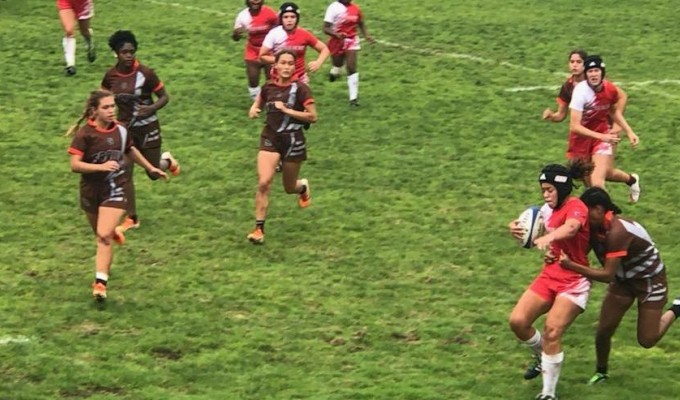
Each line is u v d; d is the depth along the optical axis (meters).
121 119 43.62
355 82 60.81
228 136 55.56
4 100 59.91
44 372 31.72
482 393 31.33
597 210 30.31
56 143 53.62
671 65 70.88
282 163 42.66
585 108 42.97
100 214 36.34
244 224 44.59
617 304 31.47
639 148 55.34
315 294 38.22
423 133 56.75
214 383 31.55
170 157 45.25
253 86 60.19
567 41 76.44
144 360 32.78
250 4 59.06
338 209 46.41
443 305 37.59
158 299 37.22
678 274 40.56
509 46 74.88
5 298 36.88
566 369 33.12
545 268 31.23
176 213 45.59
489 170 51.53
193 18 80.12
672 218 46.31
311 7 86.00
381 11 85.06
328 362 33.12
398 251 42.31
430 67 69.12
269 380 31.75
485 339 35.03
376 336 34.97
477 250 42.53
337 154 53.34
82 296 37.16
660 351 34.62
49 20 77.56
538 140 55.91
